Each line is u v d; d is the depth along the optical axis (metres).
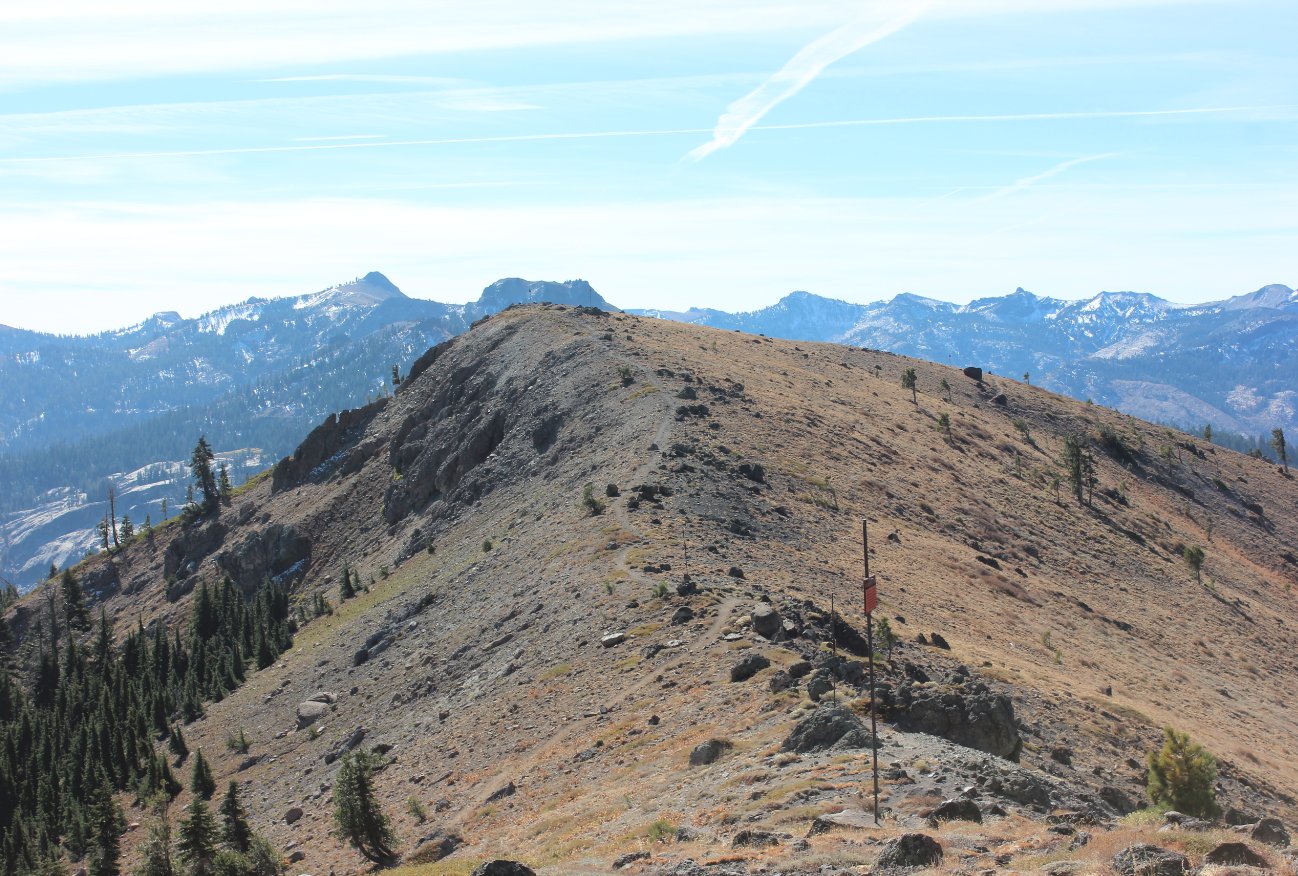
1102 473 176.62
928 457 135.62
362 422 194.62
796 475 106.75
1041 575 107.12
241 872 54.69
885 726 40.00
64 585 192.25
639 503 90.12
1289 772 68.44
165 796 86.38
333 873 49.41
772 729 42.06
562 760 49.03
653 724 48.69
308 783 73.06
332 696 91.38
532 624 75.00
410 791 56.69
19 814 102.50
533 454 129.75
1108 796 43.44
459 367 176.50
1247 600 128.38
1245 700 88.75
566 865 29.16
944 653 63.25
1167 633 102.56
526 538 98.75
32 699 151.25
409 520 146.25
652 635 61.59
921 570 89.06
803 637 55.84
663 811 35.25
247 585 168.38
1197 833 21.39
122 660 141.62
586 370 144.12
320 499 175.12
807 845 25.95
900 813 29.16
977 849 23.78
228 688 119.06
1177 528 156.88
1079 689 68.25
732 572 72.12
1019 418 196.38
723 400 128.62
